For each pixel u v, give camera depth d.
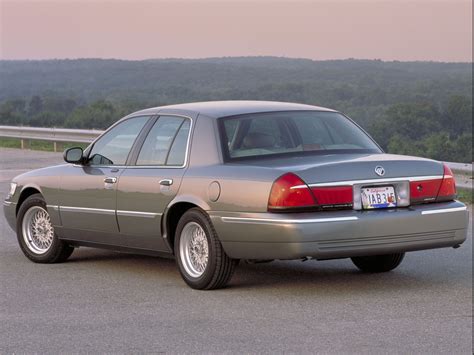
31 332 7.01
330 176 7.98
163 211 8.77
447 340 6.64
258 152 8.47
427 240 8.22
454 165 17.42
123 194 9.20
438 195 8.41
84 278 9.24
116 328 7.11
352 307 7.74
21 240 10.37
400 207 8.22
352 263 9.97
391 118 106.25
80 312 7.69
